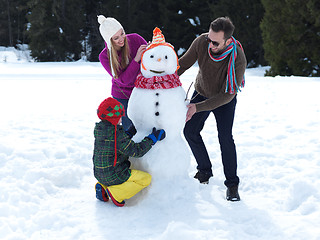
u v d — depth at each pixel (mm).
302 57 18562
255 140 5219
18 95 10047
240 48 3402
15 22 37094
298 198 3389
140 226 3072
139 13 29406
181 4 28328
